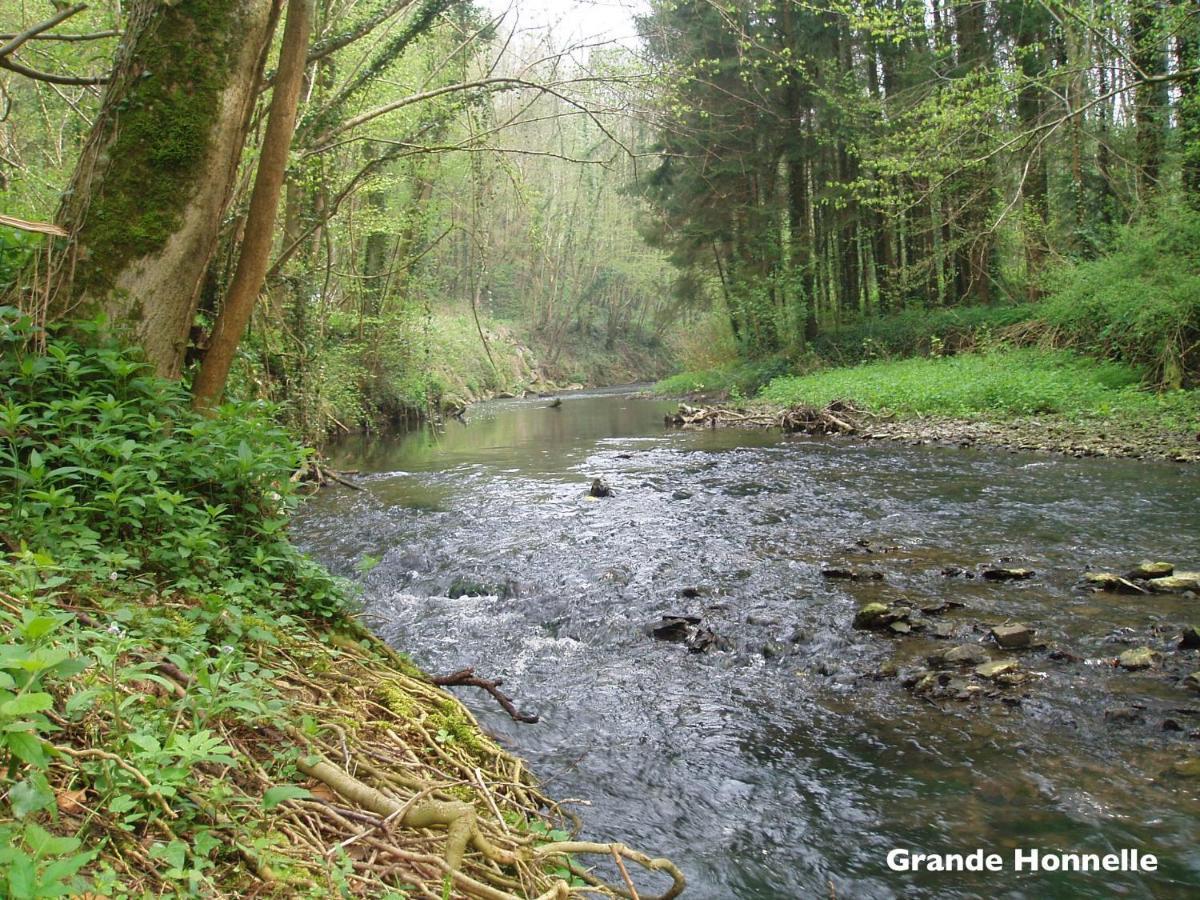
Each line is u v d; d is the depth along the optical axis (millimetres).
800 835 3395
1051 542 7340
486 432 21000
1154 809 3402
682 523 8773
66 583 3119
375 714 3502
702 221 27484
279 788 2146
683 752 4121
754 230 27328
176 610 3383
